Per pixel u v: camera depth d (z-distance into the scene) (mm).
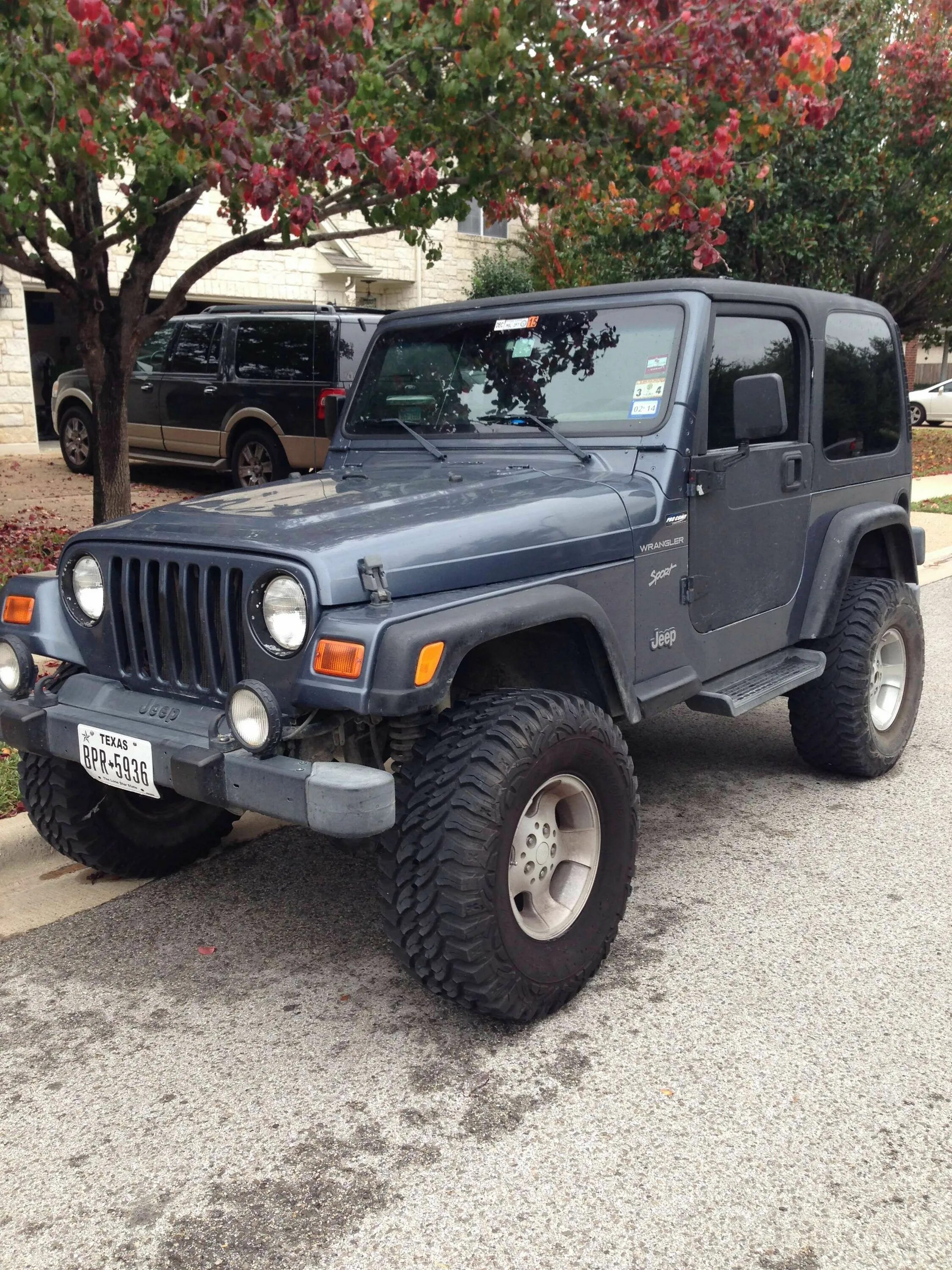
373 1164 2438
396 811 2672
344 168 4609
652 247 15219
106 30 3914
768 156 6766
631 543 3338
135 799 3779
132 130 5078
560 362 3779
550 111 5645
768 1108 2611
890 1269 2125
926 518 12492
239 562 2734
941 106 14547
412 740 2859
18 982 3244
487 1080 2740
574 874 3068
